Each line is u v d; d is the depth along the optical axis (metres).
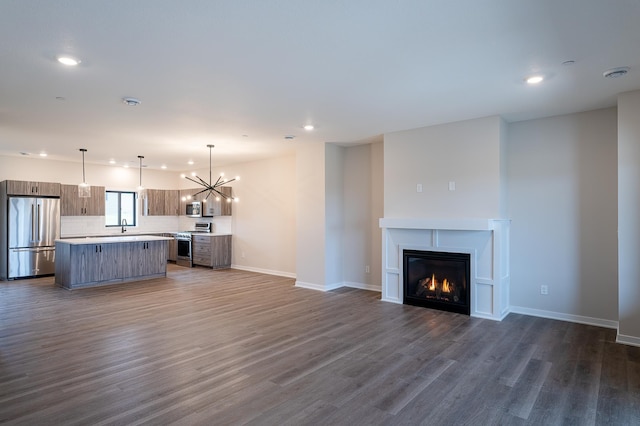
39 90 3.74
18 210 7.71
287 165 8.13
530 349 3.72
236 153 7.69
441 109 4.50
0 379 3.02
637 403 2.67
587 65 3.17
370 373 3.16
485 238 4.86
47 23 2.43
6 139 6.21
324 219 6.66
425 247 5.35
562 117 4.77
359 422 2.41
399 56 2.98
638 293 3.80
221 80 3.50
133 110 4.48
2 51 2.85
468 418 2.47
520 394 2.79
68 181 8.91
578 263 4.65
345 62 3.10
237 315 4.96
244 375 3.11
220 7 2.25
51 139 6.21
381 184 6.55
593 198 4.57
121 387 2.88
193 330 4.30
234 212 9.34
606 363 3.37
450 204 5.17
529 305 4.98
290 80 3.51
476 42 2.74
